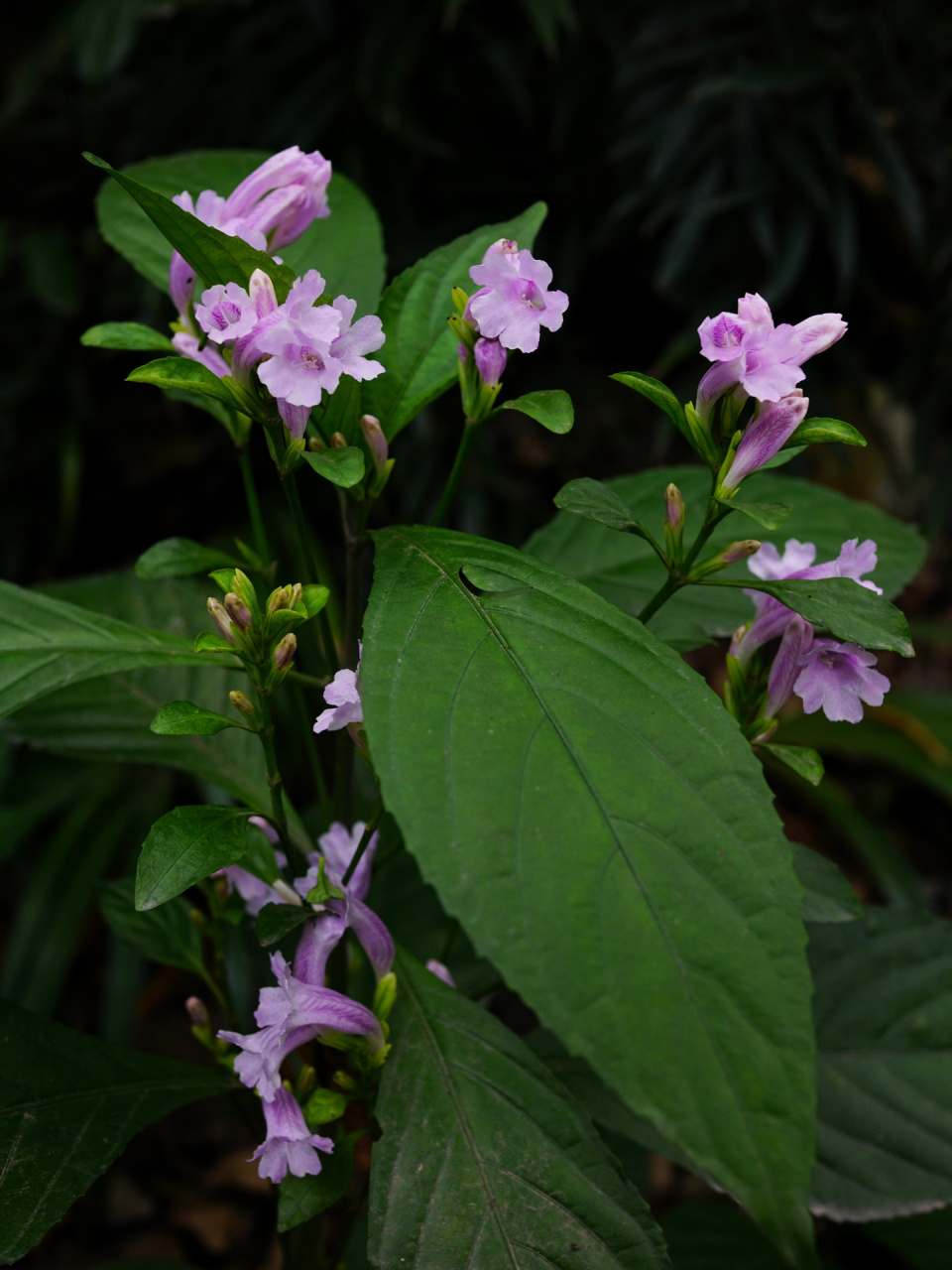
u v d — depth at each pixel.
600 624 0.55
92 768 1.33
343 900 0.58
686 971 0.50
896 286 1.68
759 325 0.57
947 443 1.77
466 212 1.57
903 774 1.60
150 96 1.54
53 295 1.40
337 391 0.59
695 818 0.52
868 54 1.51
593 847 0.51
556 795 0.52
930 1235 0.85
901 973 0.71
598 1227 0.56
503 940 0.50
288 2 1.47
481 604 0.55
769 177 1.45
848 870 1.49
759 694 0.61
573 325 1.69
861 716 0.59
